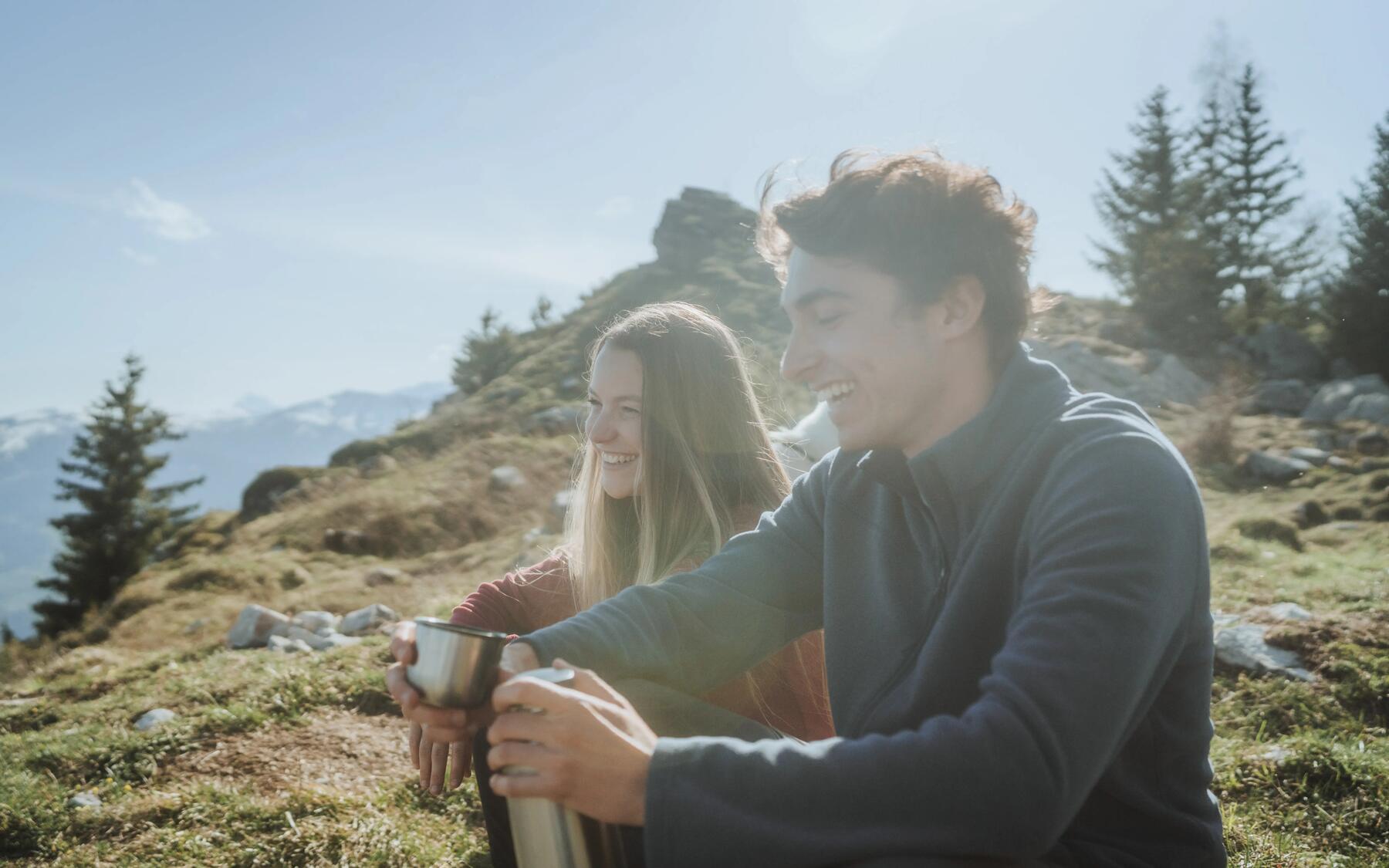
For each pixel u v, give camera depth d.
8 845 2.80
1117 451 1.11
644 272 33.22
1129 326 27.38
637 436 2.21
